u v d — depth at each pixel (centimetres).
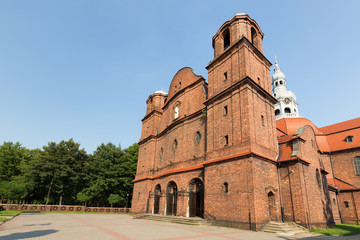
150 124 3950
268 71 2555
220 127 2233
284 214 1964
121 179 4822
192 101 2972
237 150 1969
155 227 1762
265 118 2209
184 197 2489
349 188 3138
